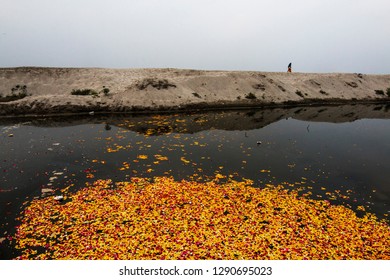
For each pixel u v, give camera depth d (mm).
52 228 8359
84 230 8211
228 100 36156
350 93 48250
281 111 34125
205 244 7684
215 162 14656
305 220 9188
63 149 16078
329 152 17516
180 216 9000
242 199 10422
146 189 10883
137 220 8727
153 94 32969
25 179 11906
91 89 35500
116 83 38281
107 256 7125
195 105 32688
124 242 7656
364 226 9008
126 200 9945
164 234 8086
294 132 22797
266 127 24328
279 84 44438
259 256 7293
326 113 33938
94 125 22828
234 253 7363
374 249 7906
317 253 7547
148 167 13555
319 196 11180
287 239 8094
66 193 10680
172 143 17922
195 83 38719
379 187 12328
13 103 26125
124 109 29156
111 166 13555
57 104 27016
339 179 13117
